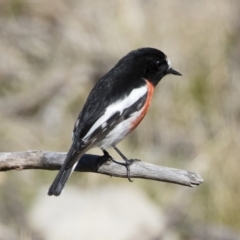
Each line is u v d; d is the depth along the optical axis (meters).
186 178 9.70
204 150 15.29
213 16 16.81
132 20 17.17
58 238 13.54
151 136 15.79
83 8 17.83
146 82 10.93
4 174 14.95
